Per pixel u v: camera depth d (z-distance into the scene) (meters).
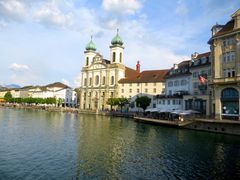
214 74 50.88
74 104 184.12
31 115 87.12
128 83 116.44
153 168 22.48
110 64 126.19
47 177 19.56
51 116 87.12
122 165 23.22
